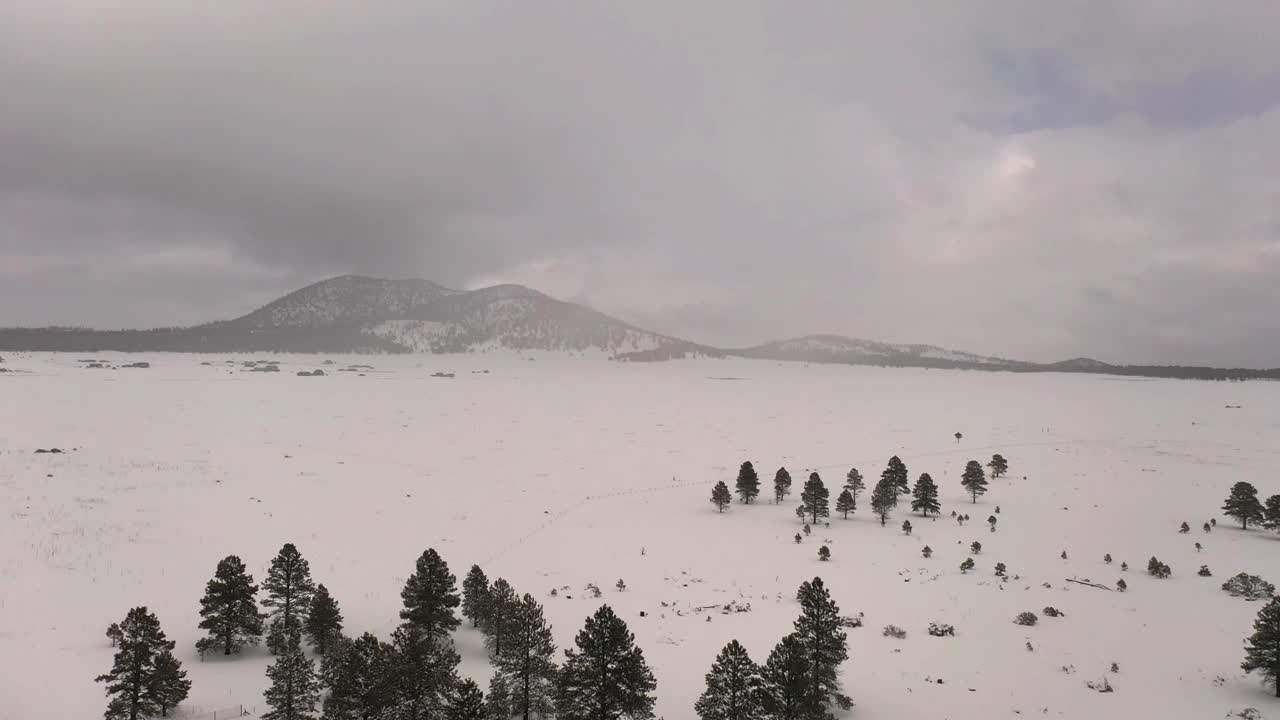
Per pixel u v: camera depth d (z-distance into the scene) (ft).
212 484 341.21
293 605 169.37
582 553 257.34
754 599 207.00
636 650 125.29
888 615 193.26
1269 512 283.38
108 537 239.91
